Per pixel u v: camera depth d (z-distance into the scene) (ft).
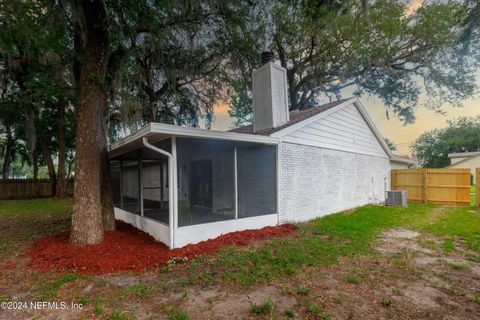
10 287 10.20
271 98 23.39
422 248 15.12
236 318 8.00
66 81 26.53
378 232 18.88
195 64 31.32
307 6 16.84
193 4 18.35
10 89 29.89
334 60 43.27
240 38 32.68
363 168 33.55
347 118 30.14
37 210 32.55
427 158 102.01
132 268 12.01
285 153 21.38
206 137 15.65
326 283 10.42
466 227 20.38
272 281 10.58
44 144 50.93
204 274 11.27
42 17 16.46
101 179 18.74
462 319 7.92
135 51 20.16
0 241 17.10
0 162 72.79
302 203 22.89
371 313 8.21
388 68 42.27
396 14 37.24
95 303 8.91
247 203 18.88
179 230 15.14
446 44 37.01
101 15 15.24
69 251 13.51
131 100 25.16
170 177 14.94
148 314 8.21
